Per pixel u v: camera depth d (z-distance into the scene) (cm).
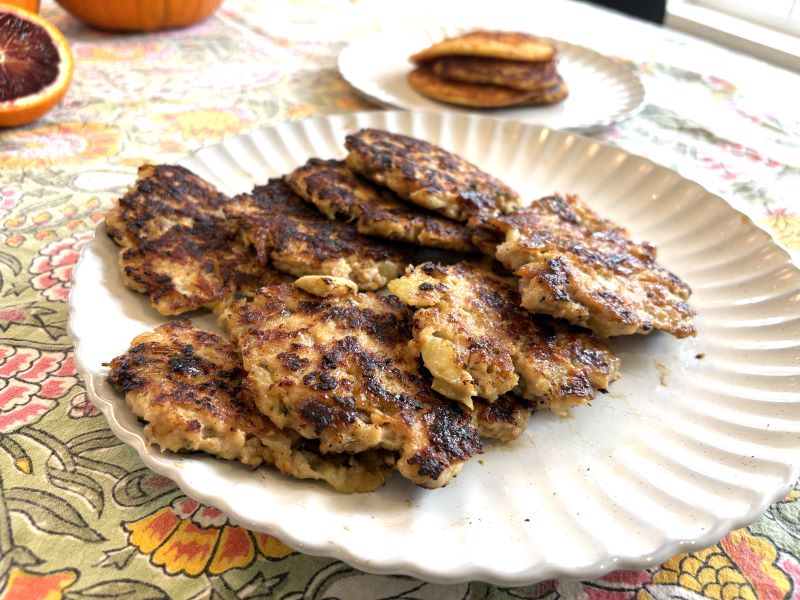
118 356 18
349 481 16
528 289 20
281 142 29
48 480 16
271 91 37
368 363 18
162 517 15
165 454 15
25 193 27
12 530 15
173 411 16
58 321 21
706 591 15
